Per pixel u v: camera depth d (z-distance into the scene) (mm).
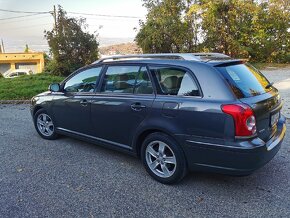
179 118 3922
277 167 4719
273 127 4195
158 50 23031
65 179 4414
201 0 23688
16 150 5617
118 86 4742
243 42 24828
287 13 24141
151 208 3654
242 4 23406
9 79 15688
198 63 3965
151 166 4367
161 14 23016
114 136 4828
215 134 3676
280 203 3713
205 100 3764
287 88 12133
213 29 23656
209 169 3842
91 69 5207
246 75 4160
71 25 17688
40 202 3803
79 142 6012
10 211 3615
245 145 3541
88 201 3816
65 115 5617
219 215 3492
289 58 24672
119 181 4340
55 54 17578
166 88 4168
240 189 4066
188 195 3936
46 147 5766
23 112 8992
